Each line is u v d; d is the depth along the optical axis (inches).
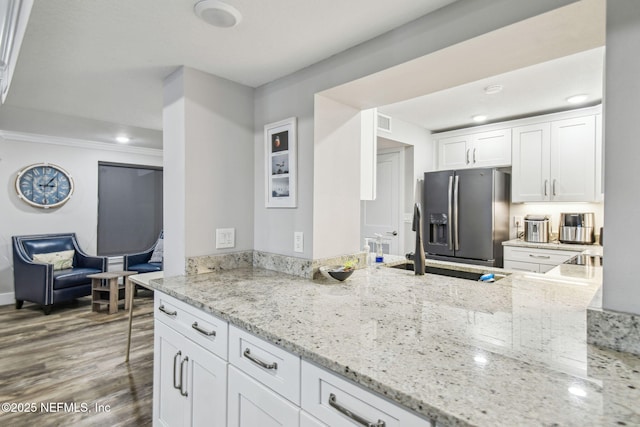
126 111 111.0
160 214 221.8
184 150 76.2
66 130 159.0
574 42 51.6
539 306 53.2
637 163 35.3
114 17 56.7
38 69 77.4
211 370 54.2
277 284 68.3
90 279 164.6
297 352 38.9
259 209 87.7
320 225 75.2
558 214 143.7
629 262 36.0
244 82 85.0
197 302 56.7
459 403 27.2
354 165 84.0
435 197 153.3
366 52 64.3
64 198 182.1
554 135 134.1
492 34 49.4
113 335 125.6
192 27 59.9
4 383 91.1
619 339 36.4
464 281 71.5
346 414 34.5
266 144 84.2
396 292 62.2
